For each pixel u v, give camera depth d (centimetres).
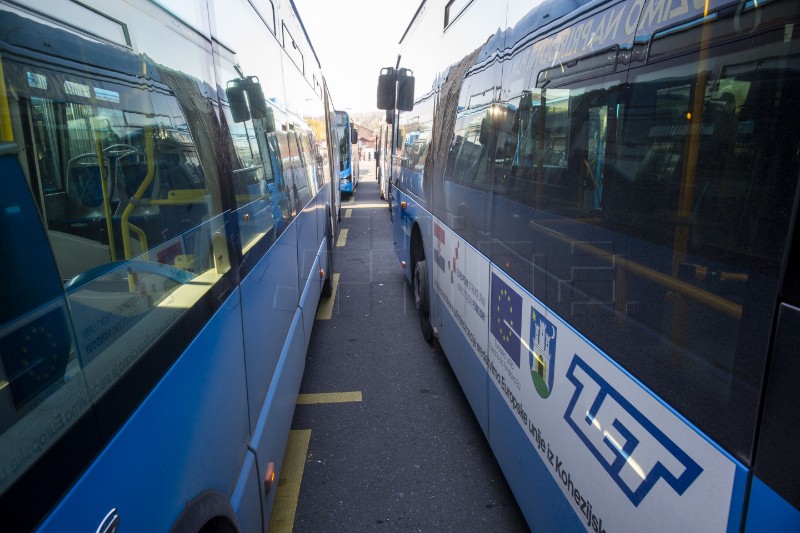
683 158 135
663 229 142
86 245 118
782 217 105
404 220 709
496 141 301
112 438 112
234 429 208
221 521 182
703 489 127
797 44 103
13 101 97
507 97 281
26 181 96
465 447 379
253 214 267
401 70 751
